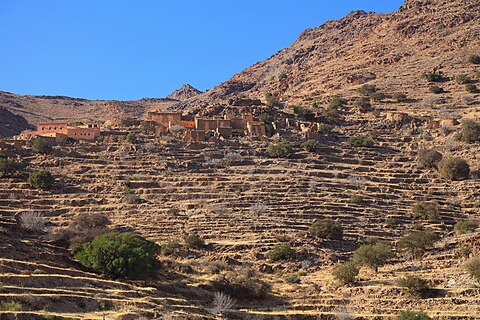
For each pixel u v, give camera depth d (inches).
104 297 2709.2
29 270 2807.6
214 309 2918.3
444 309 2827.3
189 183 5369.1
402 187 5516.7
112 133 6565.0
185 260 3887.8
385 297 3058.6
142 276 3144.7
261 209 4790.8
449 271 3223.4
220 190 5241.1
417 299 2952.8
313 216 4753.9
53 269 2915.8
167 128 6737.2
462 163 5634.8
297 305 3134.8
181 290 3127.5
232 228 4498.0
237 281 3324.3
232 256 4033.0
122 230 4419.3
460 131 6550.2
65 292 2610.7
